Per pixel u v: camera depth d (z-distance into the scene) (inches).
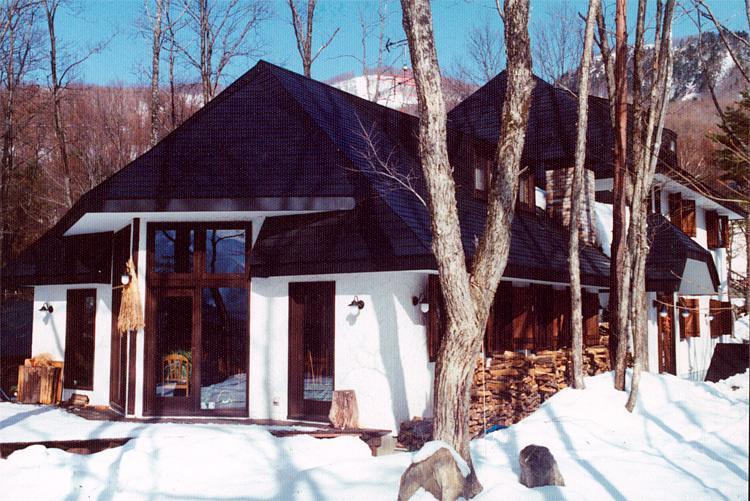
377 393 489.1
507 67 317.7
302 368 525.0
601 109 852.6
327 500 273.1
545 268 604.1
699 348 1009.5
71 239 681.6
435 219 297.7
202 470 326.0
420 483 262.4
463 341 297.9
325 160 532.1
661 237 772.6
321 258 498.9
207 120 572.7
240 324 549.6
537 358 621.0
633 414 469.4
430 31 302.2
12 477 296.4
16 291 1118.4
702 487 300.7
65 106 1471.5
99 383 620.4
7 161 1200.2
